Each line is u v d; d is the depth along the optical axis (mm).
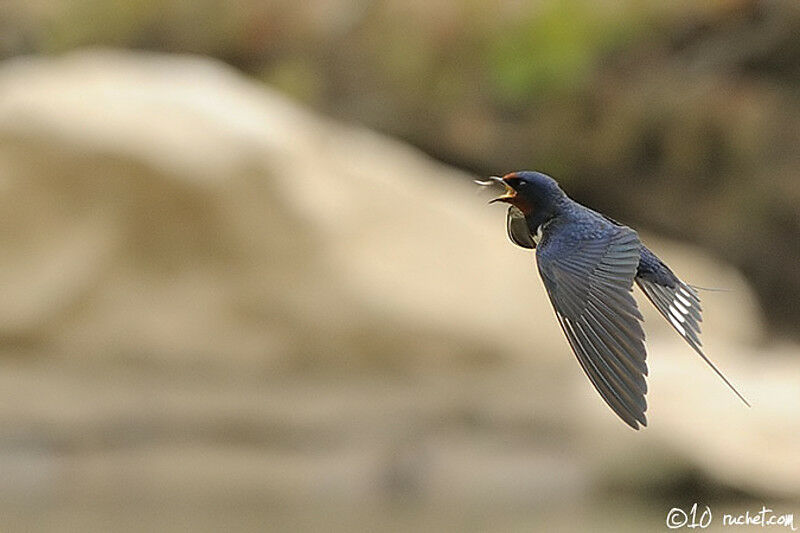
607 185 23797
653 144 23672
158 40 23969
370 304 17219
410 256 17656
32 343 16938
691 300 6078
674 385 15969
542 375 17453
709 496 15375
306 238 17172
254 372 17047
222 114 17141
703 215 23672
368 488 16281
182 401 16750
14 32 23797
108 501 15289
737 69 23547
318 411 16812
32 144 16812
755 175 23500
